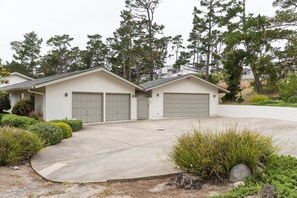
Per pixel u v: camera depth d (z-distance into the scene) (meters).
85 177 5.85
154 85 18.73
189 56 41.38
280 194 3.64
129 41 36.66
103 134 11.56
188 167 5.22
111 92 17.05
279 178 4.43
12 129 7.81
